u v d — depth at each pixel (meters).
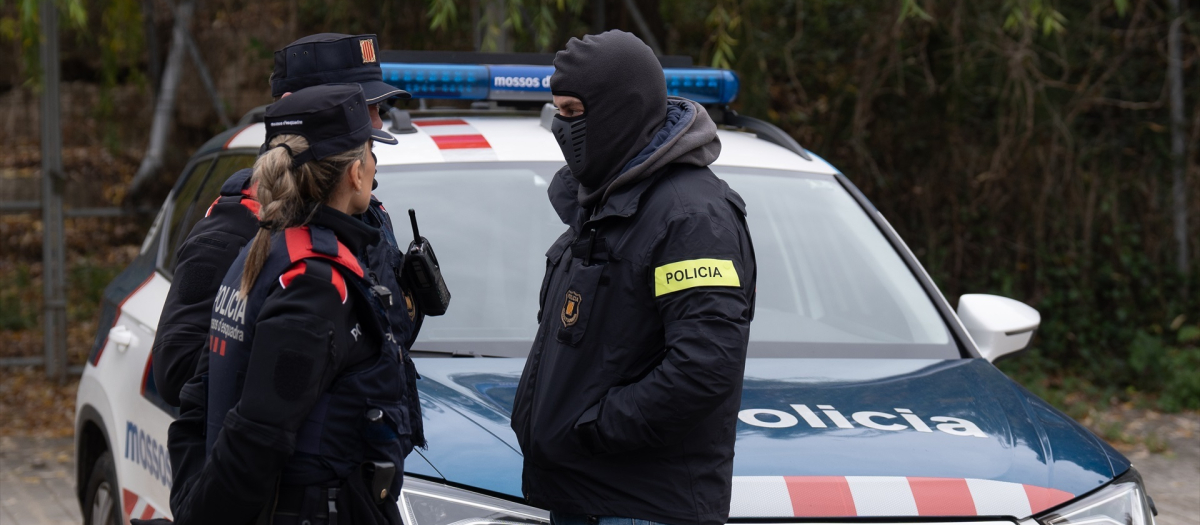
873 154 8.88
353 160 2.07
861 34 8.84
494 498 2.36
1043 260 8.70
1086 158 8.95
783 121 9.02
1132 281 8.96
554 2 7.56
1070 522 2.47
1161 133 9.02
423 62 4.02
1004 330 3.45
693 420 2.04
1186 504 5.70
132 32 9.26
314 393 1.98
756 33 8.28
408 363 2.24
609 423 2.07
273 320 1.95
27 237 10.53
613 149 2.20
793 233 3.63
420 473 2.41
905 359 3.24
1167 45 8.98
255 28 10.95
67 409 7.57
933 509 2.40
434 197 3.42
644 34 7.92
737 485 2.38
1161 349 8.30
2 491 5.81
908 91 8.76
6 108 11.66
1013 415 2.82
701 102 4.06
